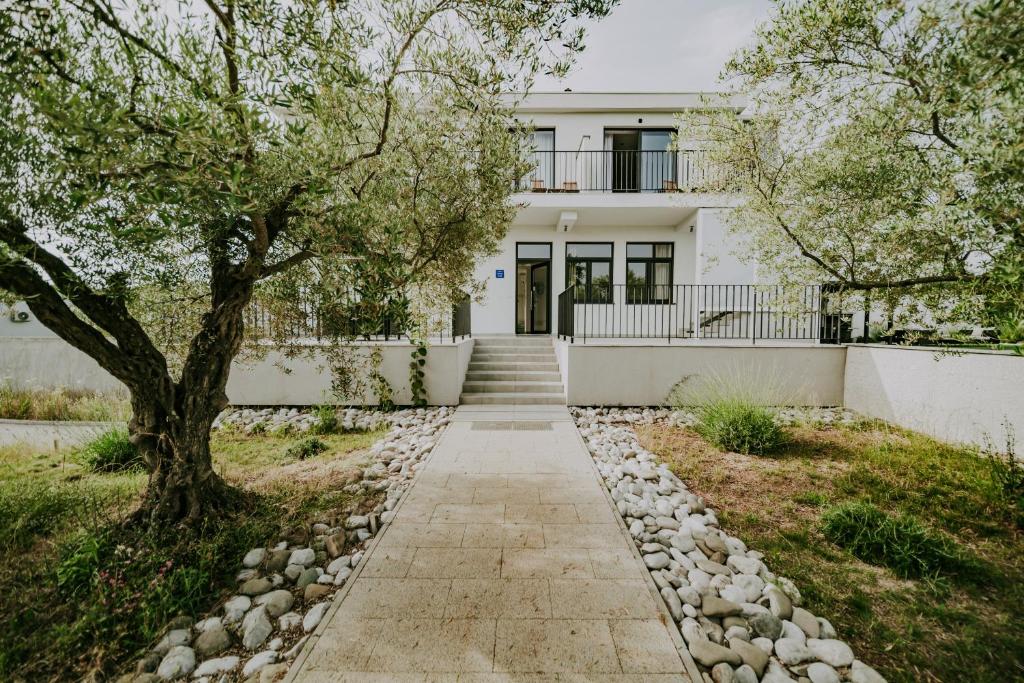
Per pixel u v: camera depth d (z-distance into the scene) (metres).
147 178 1.93
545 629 2.30
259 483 4.36
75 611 2.42
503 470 4.74
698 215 10.51
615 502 3.94
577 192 10.55
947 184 3.20
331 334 4.31
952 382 5.63
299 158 2.38
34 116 2.23
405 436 6.09
